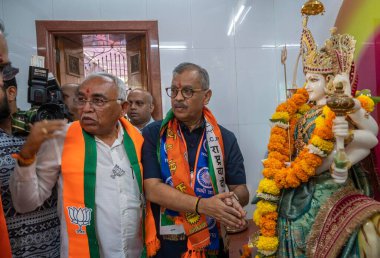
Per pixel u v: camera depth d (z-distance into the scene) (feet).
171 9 11.26
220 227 5.00
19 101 10.55
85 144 4.40
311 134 4.89
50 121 3.72
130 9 11.07
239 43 11.61
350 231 4.24
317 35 9.53
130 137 4.81
